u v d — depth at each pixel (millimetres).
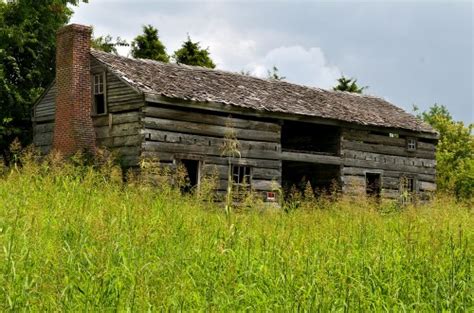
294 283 6918
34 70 32750
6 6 32625
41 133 26406
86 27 24172
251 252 8398
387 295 6988
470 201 16562
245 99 24188
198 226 9492
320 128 28656
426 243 9203
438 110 54344
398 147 29844
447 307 6664
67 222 8750
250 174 24000
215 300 6246
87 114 23734
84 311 5738
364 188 28156
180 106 22062
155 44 46750
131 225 9062
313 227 10594
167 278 6504
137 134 21750
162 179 13781
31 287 6047
